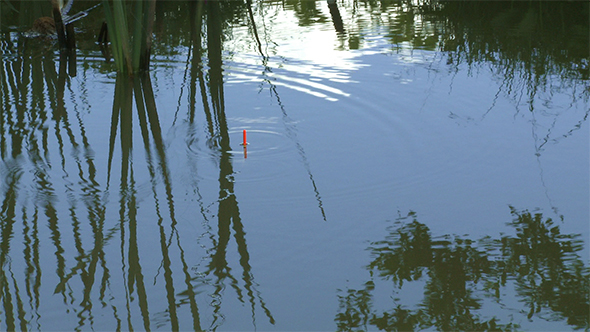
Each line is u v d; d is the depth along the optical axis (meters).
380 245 3.17
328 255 3.09
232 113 5.00
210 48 6.75
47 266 3.03
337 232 3.29
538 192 3.62
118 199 3.70
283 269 2.99
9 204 3.63
